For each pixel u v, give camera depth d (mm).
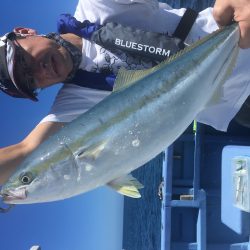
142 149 844
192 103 888
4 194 824
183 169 1572
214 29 1289
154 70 876
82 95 1238
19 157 1067
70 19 1239
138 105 843
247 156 1333
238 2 979
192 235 1537
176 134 878
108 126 825
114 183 835
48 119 1202
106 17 1265
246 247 1467
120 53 1214
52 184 814
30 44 1136
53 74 1170
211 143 1607
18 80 1137
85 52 1227
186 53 898
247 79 1304
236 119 1442
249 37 976
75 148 811
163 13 1299
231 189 1421
